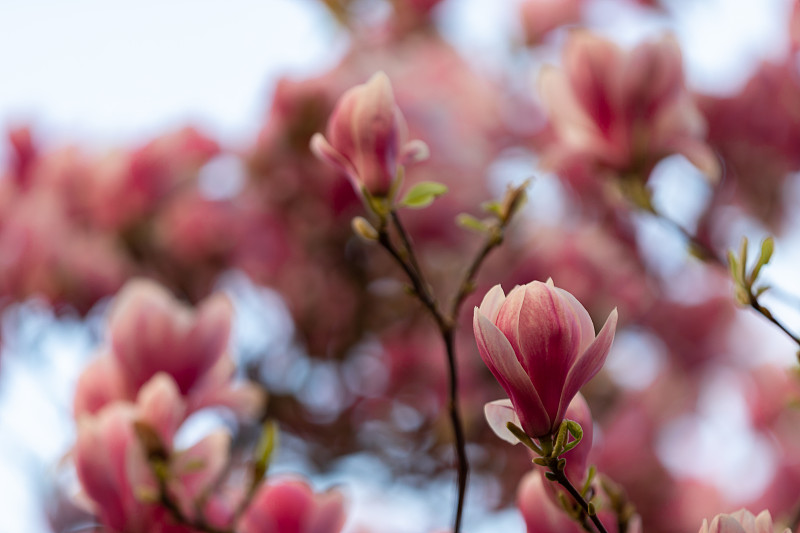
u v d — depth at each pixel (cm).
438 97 278
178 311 171
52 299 252
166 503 159
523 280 265
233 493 164
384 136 156
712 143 270
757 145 270
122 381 169
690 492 270
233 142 279
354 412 266
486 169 276
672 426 280
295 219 273
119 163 267
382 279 273
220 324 172
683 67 177
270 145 270
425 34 306
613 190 181
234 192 278
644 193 178
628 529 153
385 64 286
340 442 263
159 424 162
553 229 272
